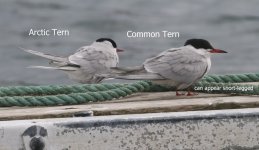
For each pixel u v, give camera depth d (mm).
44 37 33125
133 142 8984
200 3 44781
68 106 10734
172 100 10852
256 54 30547
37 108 10578
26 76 26094
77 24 37938
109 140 8914
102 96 11234
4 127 8672
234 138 9234
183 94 11664
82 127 8852
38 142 8742
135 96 11641
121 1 45688
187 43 12344
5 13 40656
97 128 8883
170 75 11758
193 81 11898
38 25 37750
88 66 14625
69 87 11922
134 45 31578
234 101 10414
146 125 8984
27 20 39156
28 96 11344
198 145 9148
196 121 9117
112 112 9984
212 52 12203
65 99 10992
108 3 44688
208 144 9172
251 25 38156
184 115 9094
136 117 9000
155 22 39469
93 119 8914
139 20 39656
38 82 25078
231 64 28469
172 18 40812
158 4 44844
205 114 9156
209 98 10992
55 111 9984
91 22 38344
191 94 11625
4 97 10930
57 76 25719
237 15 40656
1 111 10234
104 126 8898
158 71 11727
